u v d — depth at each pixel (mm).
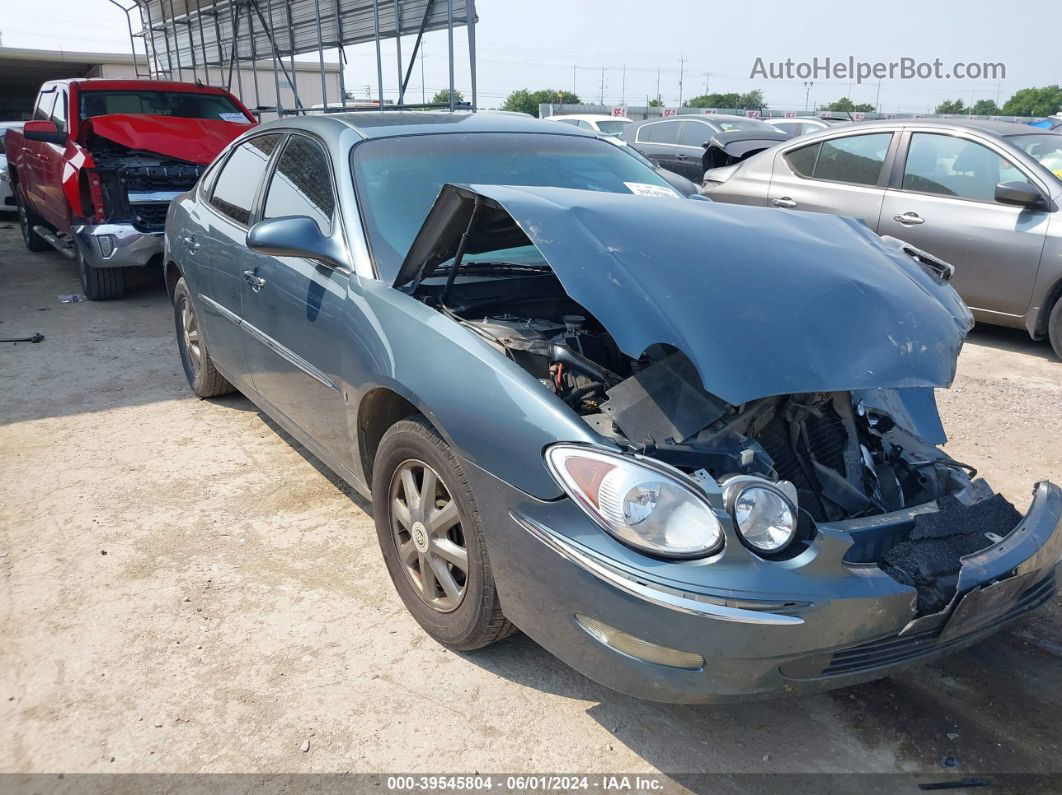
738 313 2279
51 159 7652
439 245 2736
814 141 6957
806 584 1986
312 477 3996
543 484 2170
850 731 2449
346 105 10688
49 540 3418
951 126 6188
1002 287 5902
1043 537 2281
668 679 2041
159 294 7859
